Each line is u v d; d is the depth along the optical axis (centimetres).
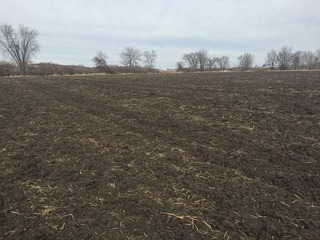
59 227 447
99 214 478
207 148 763
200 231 434
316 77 3462
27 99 1747
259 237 420
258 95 1673
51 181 596
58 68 7644
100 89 2264
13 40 7806
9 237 426
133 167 654
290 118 1052
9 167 670
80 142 834
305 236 420
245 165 653
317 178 584
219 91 1947
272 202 506
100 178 604
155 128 966
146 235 425
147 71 8450
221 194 535
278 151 730
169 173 621
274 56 10094
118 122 1062
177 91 2000
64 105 1482
